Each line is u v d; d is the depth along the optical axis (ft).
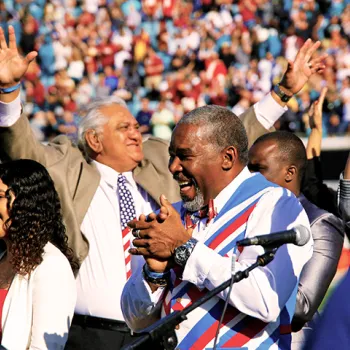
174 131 22.70
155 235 21.33
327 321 17.85
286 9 101.04
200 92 93.04
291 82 34.27
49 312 23.71
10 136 31.60
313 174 34.58
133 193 34.47
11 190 24.67
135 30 96.78
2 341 23.56
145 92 92.43
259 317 20.80
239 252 21.75
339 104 91.66
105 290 32.60
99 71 93.86
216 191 22.49
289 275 21.04
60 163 33.42
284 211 21.80
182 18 98.94
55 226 25.39
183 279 21.24
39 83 90.58
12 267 24.68
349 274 18.24
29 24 96.37
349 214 24.38
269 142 30.04
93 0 98.02
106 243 33.17
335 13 101.24
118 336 32.35
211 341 21.44
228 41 96.94
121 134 34.50
